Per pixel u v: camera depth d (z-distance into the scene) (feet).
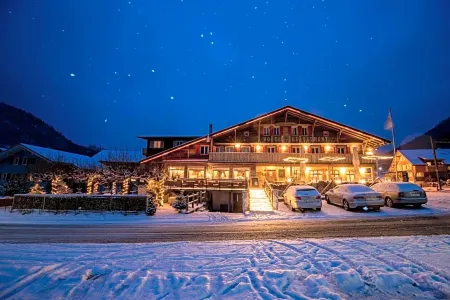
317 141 108.17
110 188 102.06
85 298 13.11
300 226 35.29
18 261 18.69
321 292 13.02
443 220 36.60
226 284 14.17
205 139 108.68
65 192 82.02
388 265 16.80
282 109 107.65
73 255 20.47
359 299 12.79
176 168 110.93
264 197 71.87
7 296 13.38
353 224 35.42
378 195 48.55
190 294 13.17
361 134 105.09
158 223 42.16
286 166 108.88
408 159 171.53
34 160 122.62
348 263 17.35
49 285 14.55
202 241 26.58
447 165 163.73
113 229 36.06
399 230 30.27
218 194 76.07
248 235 29.76
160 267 17.24
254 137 110.22
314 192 52.29
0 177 121.19
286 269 16.34
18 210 57.67
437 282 13.99
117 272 16.20
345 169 108.47
